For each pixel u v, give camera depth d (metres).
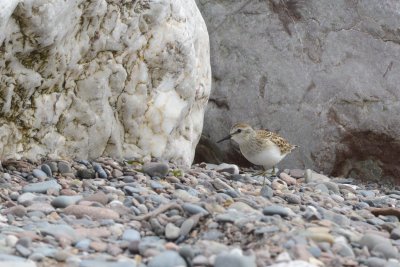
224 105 15.78
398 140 14.85
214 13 15.84
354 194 13.63
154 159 13.08
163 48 12.61
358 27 15.16
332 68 15.22
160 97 12.95
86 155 12.42
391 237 9.68
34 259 7.79
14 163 11.49
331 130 15.21
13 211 9.46
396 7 15.03
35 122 11.62
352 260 8.37
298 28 15.38
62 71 11.48
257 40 15.59
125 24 12.02
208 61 14.09
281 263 7.77
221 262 7.72
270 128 15.48
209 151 16.08
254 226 8.88
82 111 12.12
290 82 15.38
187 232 9.03
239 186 12.57
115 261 7.95
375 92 14.98
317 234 8.71
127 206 10.26
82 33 11.48
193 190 11.42
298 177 14.79
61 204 9.92
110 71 12.20
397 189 14.93
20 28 10.29
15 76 10.82
